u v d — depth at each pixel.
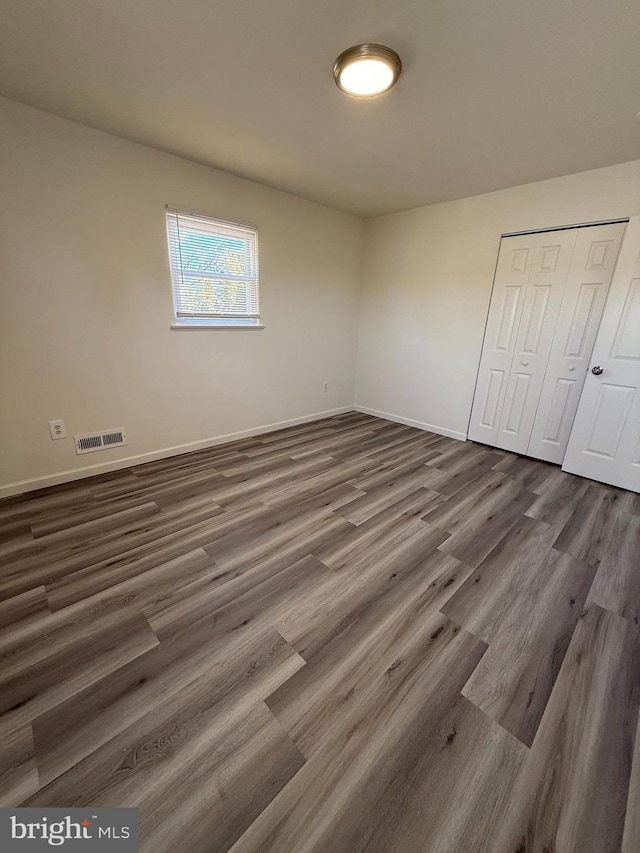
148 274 2.60
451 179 2.79
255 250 3.15
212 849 0.82
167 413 2.96
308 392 4.09
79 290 2.32
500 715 1.12
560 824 0.88
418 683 1.21
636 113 1.82
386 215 3.86
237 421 3.48
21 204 2.03
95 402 2.55
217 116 2.00
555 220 2.75
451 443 3.58
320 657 1.29
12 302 2.10
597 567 1.80
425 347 3.82
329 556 1.84
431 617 1.48
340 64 1.51
